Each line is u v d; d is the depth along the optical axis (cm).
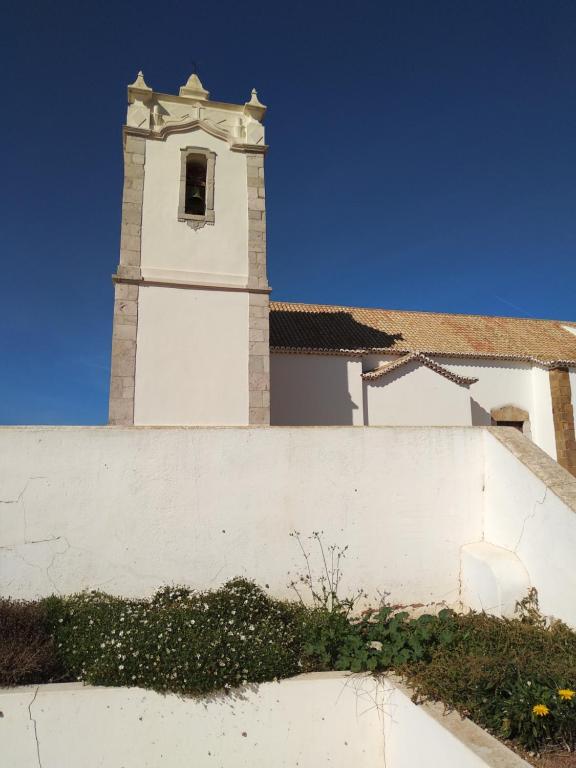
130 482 592
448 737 359
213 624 496
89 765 425
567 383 1742
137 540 586
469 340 1858
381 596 627
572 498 521
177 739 436
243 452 620
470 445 677
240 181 1216
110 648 458
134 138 1168
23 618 490
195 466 608
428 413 1540
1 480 566
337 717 456
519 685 381
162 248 1133
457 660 437
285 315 1800
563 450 1686
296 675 469
